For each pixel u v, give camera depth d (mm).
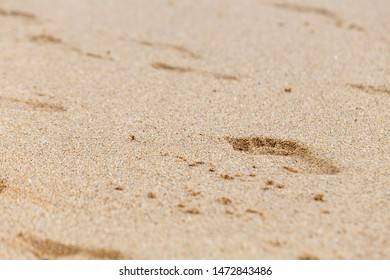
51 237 2391
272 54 4496
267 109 3557
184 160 2959
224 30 5035
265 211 2529
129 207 2572
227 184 2740
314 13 5547
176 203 2594
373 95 3777
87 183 2748
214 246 2324
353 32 5023
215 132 3256
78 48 4609
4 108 3533
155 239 2373
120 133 3232
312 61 4355
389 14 5527
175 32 4973
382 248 2303
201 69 4219
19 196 2656
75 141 3133
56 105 3602
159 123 3357
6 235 2402
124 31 4992
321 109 3564
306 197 2629
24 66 4223
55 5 5684
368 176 2807
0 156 2959
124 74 4121
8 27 5039
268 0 5926
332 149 3068
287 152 3094
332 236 2367
